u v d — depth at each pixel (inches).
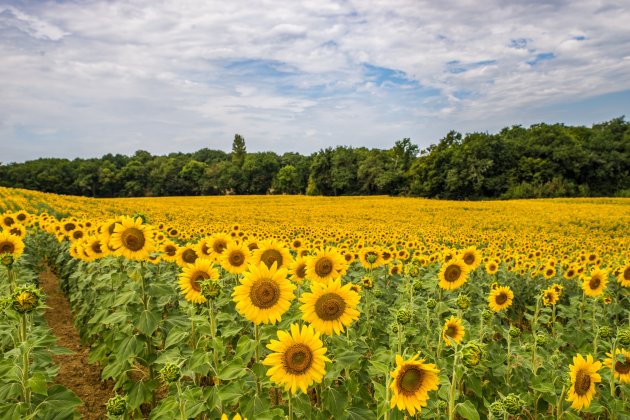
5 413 130.1
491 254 555.5
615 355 173.8
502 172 3614.7
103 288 277.3
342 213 1806.1
